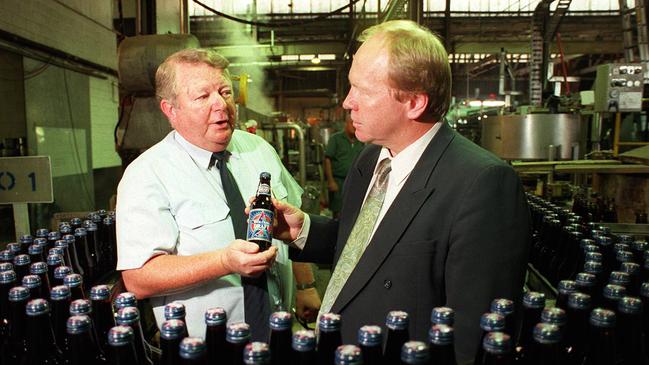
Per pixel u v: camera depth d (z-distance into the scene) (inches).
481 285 38.7
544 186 145.6
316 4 436.1
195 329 53.4
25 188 70.2
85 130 263.6
